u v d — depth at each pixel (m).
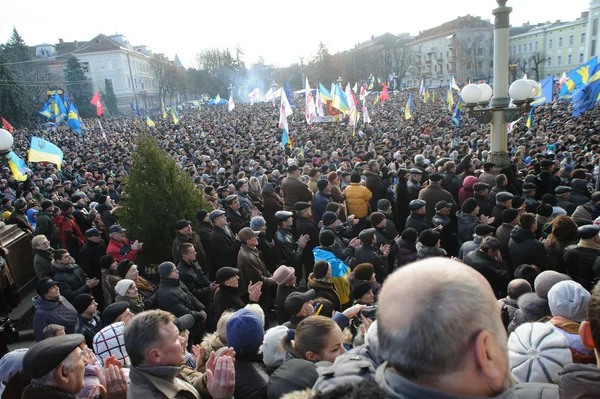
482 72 85.88
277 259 6.72
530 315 3.14
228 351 2.48
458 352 0.93
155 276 7.05
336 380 1.28
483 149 14.92
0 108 46.69
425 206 7.06
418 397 0.97
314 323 2.70
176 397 2.28
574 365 1.42
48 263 6.10
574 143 15.42
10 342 5.05
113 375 2.43
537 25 88.12
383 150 15.28
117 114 74.38
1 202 11.02
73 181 15.83
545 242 5.11
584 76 14.11
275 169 12.80
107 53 82.44
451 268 1.04
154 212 6.82
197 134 32.03
